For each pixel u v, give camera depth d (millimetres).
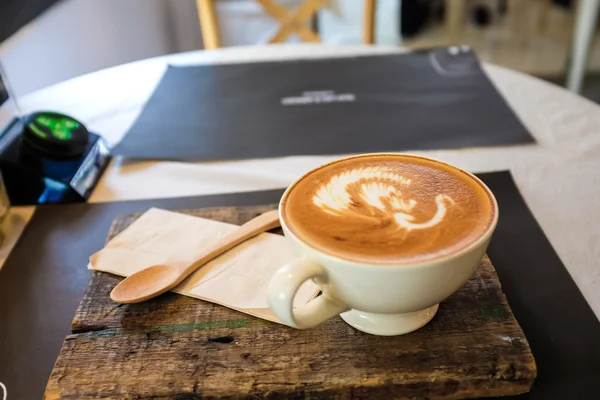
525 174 689
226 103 912
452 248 376
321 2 1459
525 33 2992
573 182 668
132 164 763
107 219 645
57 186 676
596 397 406
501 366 412
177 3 2432
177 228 588
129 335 461
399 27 2910
